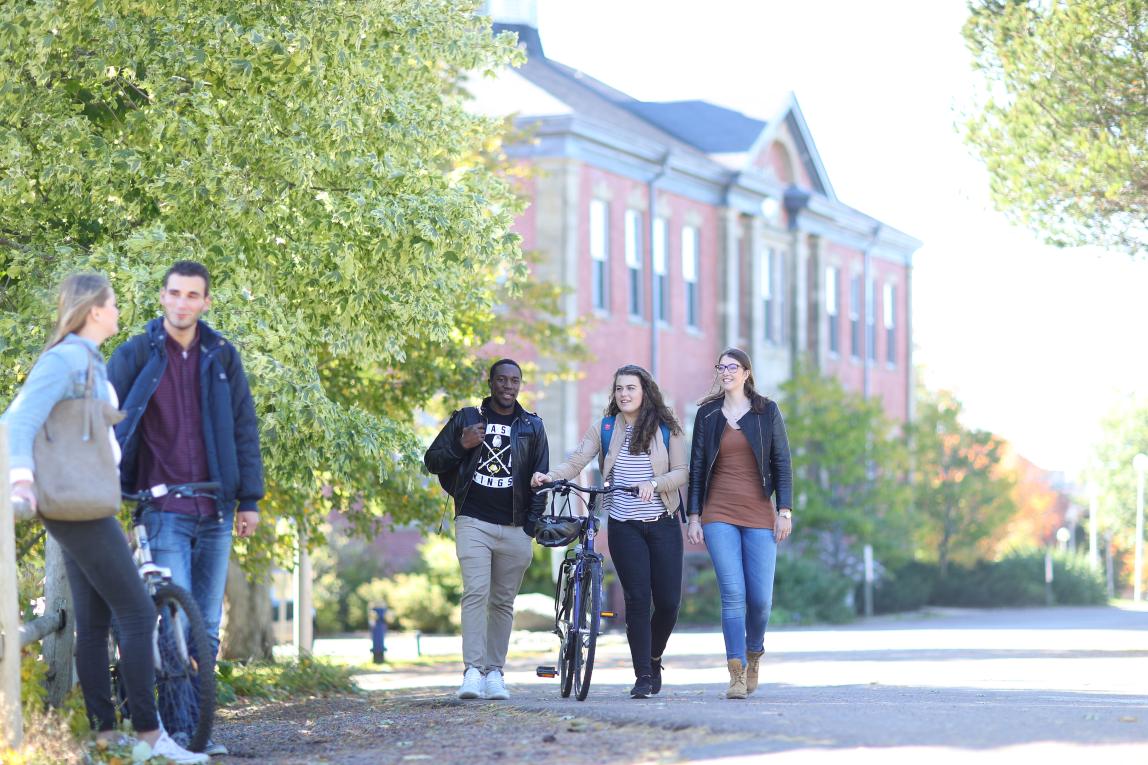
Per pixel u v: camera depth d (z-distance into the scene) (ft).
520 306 189.47
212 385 53.57
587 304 259.60
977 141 136.56
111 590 49.47
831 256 350.23
